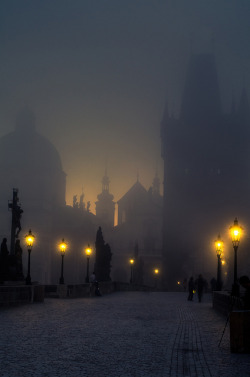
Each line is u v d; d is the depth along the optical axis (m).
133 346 14.45
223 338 16.62
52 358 12.16
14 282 39.31
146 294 60.00
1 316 23.16
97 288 49.88
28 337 15.77
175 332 18.20
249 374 10.59
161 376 10.35
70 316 23.91
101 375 10.37
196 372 10.78
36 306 30.81
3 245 41.25
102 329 18.59
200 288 44.59
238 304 20.09
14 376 10.07
